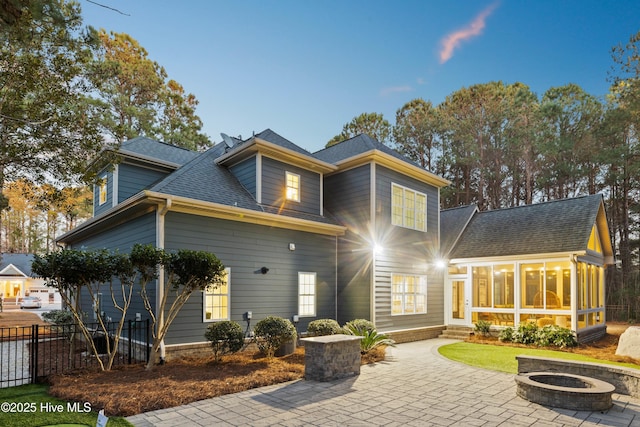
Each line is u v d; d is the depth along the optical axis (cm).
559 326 1234
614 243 2561
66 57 885
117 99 2419
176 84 3238
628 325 1947
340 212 1362
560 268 1299
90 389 624
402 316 1312
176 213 919
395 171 1377
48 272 704
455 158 2809
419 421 514
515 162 2709
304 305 1179
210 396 614
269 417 525
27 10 615
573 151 2542
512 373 808
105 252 774
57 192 1007
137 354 929
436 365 891
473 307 1459
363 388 682
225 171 1243
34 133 867
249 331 1015
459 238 1616
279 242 1127
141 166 1280
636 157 2402
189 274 787
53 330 1329
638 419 528
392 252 1305
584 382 643
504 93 2761
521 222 1543
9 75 830
